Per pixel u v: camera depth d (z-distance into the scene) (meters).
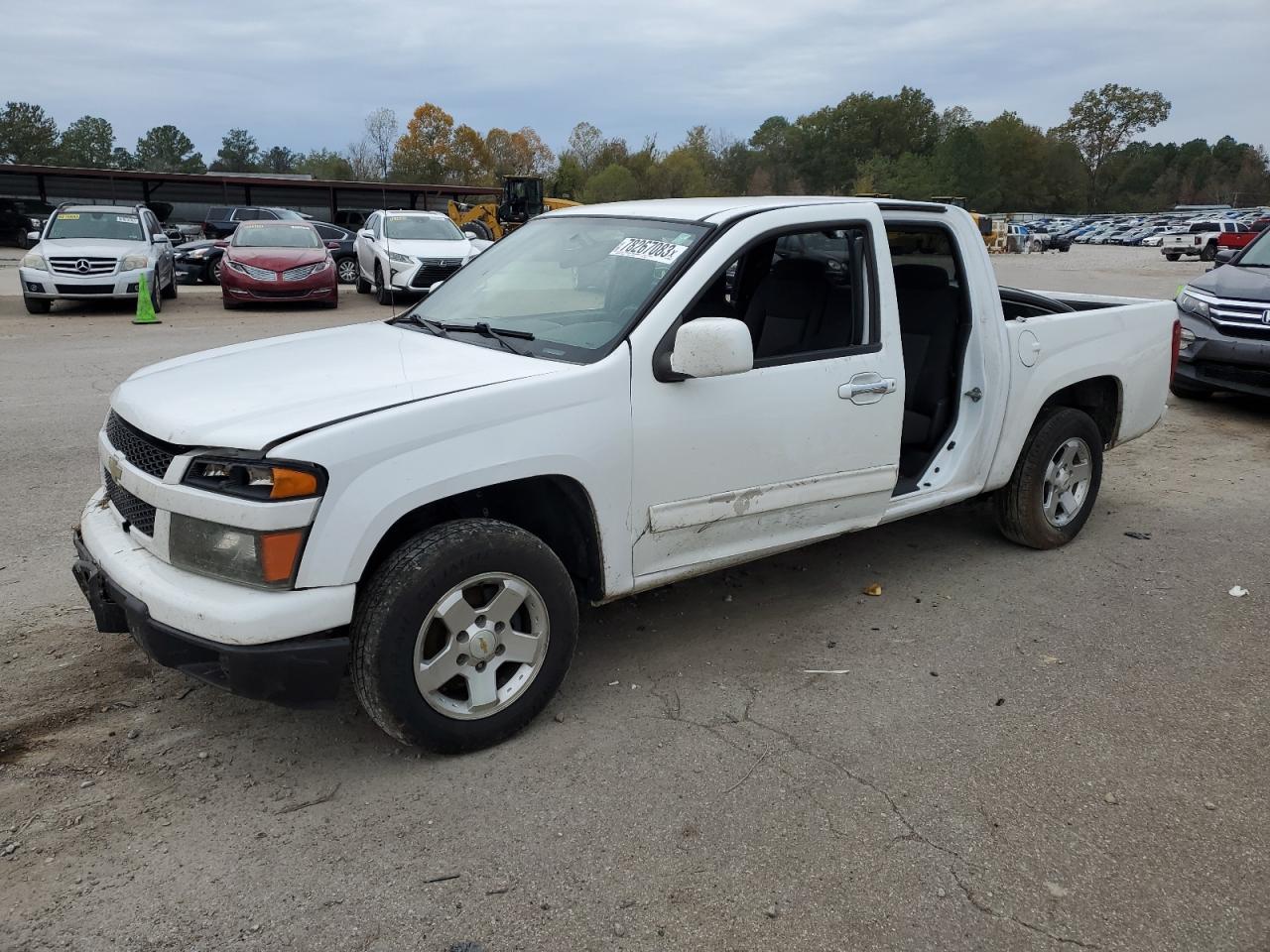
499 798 3.00
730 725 3.45
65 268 15.43
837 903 2.56
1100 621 4.39
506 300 4.05
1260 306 8.23
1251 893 2.63
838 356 3.95
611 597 3.52
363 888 2.60
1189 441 7.96
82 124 118.62
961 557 5.17
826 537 4.14
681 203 4.18
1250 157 119.88
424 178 87.62
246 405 3.03
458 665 3.13
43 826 2.83
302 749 3.26
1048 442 5.01
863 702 3.63
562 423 3.21
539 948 2.40
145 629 2.89
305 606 2.80
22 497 5.82
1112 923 2.51
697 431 3.55
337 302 17.83
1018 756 3.28
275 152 134.50
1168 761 3.26
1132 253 52.56
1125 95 125.75
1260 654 4.08
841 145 123.38
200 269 23.25
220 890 2.59
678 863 2.71
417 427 2.94
